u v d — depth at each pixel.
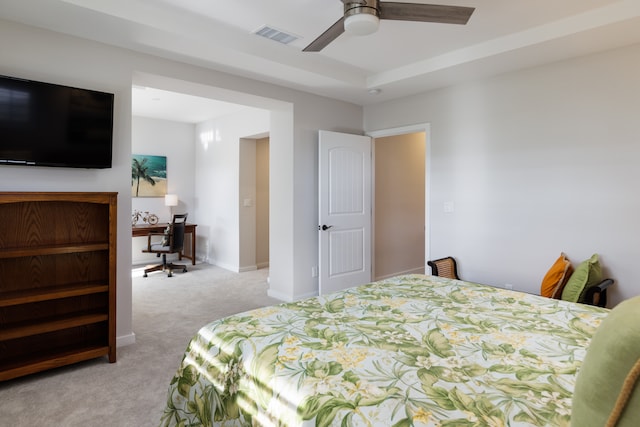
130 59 2.92
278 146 4.30
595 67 2.94
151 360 2.71
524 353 1.22
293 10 2.57
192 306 4.07
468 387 1.00
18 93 2.39
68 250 2.50
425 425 0.83
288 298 4.24
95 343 2.74
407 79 3.67
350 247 4.49
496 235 3.54
